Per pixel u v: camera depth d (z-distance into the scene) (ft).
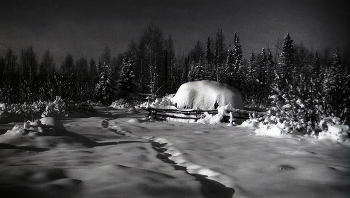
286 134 26.08
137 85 142.31
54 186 9.08
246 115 45.29
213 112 46.44
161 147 21.66
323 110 27.27
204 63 150.20
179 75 163.32
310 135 25.82
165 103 56.29
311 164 14.76
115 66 180.75
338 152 18.52
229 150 19.53
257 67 161.27
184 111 48.29
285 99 28.84
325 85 27.99
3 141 18.42
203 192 9.84
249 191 10.32
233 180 11.66
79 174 11.02
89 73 226.38
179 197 9.11
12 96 94.84
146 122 45.11
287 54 78.64
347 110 26.78
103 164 13.85
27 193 8.25
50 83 100.48
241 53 150.51
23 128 21.30
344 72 28.89
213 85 53.62
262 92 134.72
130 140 24.52
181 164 15.51
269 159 16.21
